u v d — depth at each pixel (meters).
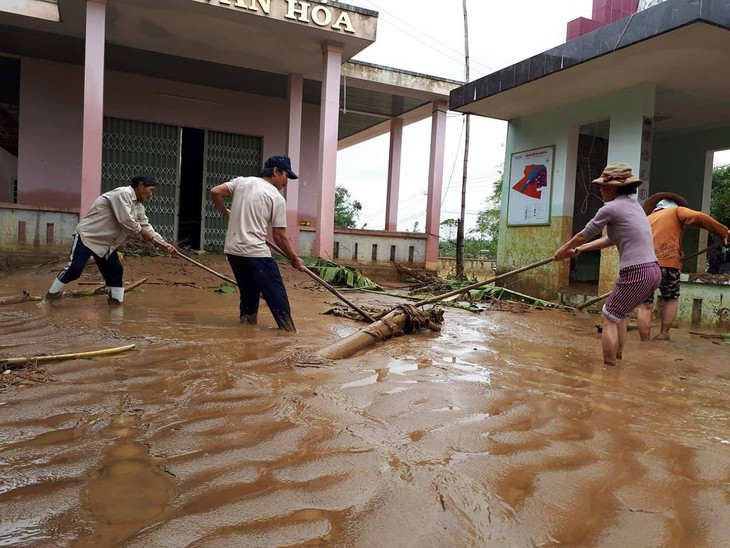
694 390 3.47
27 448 2.10
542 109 10.19
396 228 15.67
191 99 13.06
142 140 12.79
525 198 10.66
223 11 9.44
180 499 1.75
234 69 12.17
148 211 12.82
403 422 2.54
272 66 11.73
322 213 10.80
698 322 6.85
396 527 1.63
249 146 13.85
